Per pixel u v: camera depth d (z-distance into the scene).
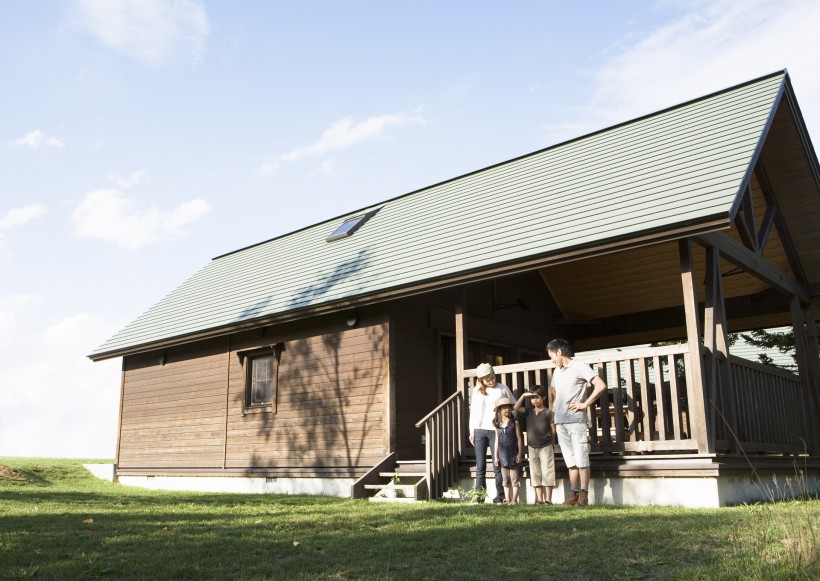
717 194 9.19
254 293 16.28
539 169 14.05
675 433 8.88
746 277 14.45
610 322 16.58
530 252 10.27
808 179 12.44
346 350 13.42
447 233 13.06
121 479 17.64
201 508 9.49
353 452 12.91
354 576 4.97
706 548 5.39
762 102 11.42
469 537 6.15
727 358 9.67
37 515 8.32
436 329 13.66
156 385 17.47
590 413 9.79
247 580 4.80
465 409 11.24
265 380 15.04
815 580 4.35
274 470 14.16
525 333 15.58
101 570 5.00
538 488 9.35
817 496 10.88
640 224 9.39
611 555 5.33
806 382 12.68
